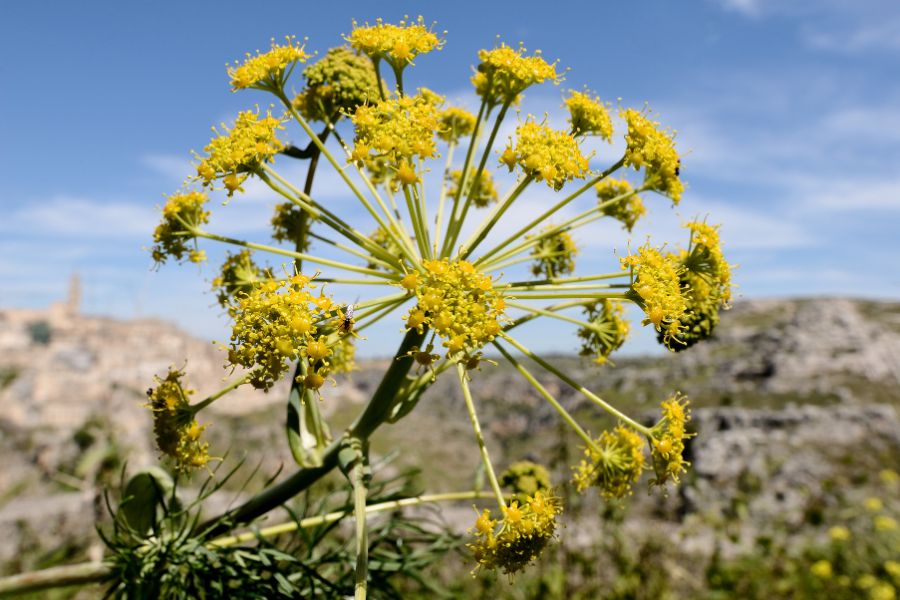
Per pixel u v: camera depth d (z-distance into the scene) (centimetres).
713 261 16
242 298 16
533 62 16
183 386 16
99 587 18
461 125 22
